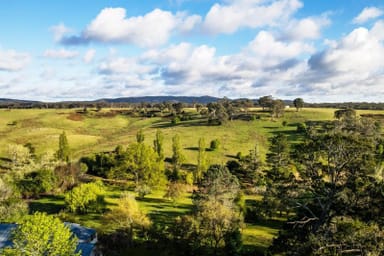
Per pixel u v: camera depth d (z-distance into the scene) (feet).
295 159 99.86
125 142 398.42
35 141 391.04
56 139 401.29
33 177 248.11
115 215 157.69
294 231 96.53
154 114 620.90
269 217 193.47
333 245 77.05
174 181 268.62
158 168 259.19
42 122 526.57
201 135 413.39
